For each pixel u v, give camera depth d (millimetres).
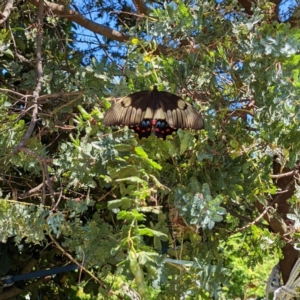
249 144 1851
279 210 2338
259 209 2217
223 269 1608
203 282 1576
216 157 1824
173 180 1812
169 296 1727
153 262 1399
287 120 1670
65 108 2064
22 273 3035
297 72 1658
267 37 1669
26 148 1669
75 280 3314
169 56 1954
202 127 1427
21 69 2615
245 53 1762
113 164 1703
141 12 2365
